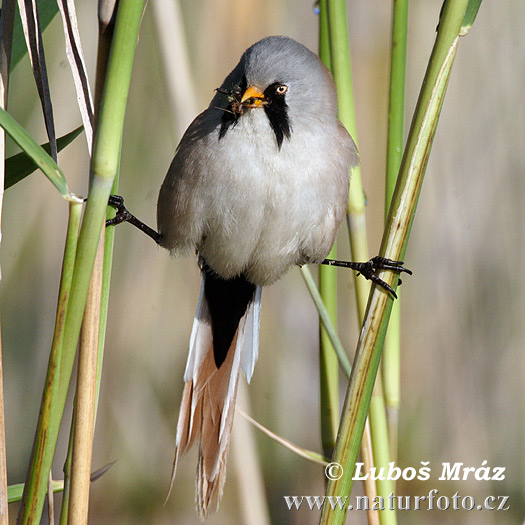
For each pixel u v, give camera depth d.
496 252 11.27
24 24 4.61
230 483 11.21
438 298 11.32
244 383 9.19
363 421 5.00
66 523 4.80
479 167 11.30
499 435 11.06
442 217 11.31
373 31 11.59
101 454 11.05
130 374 11.11
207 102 10.72
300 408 11.76
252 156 6.71
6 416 11.04
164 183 7.20
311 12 11.50
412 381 11.27
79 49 4.71
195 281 11.22
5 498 4.58
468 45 11.35
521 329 11.23
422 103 4.97
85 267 4.12
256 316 7.28
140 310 11.07
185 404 6.65
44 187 10.84
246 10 10.98
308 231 6.91
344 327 11.62
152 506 11.20
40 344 11.09
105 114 4.04
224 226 6.84
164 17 8.36
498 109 11.27
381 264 5.05
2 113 3.83
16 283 10.91
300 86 6.79
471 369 11.17
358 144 11.48
